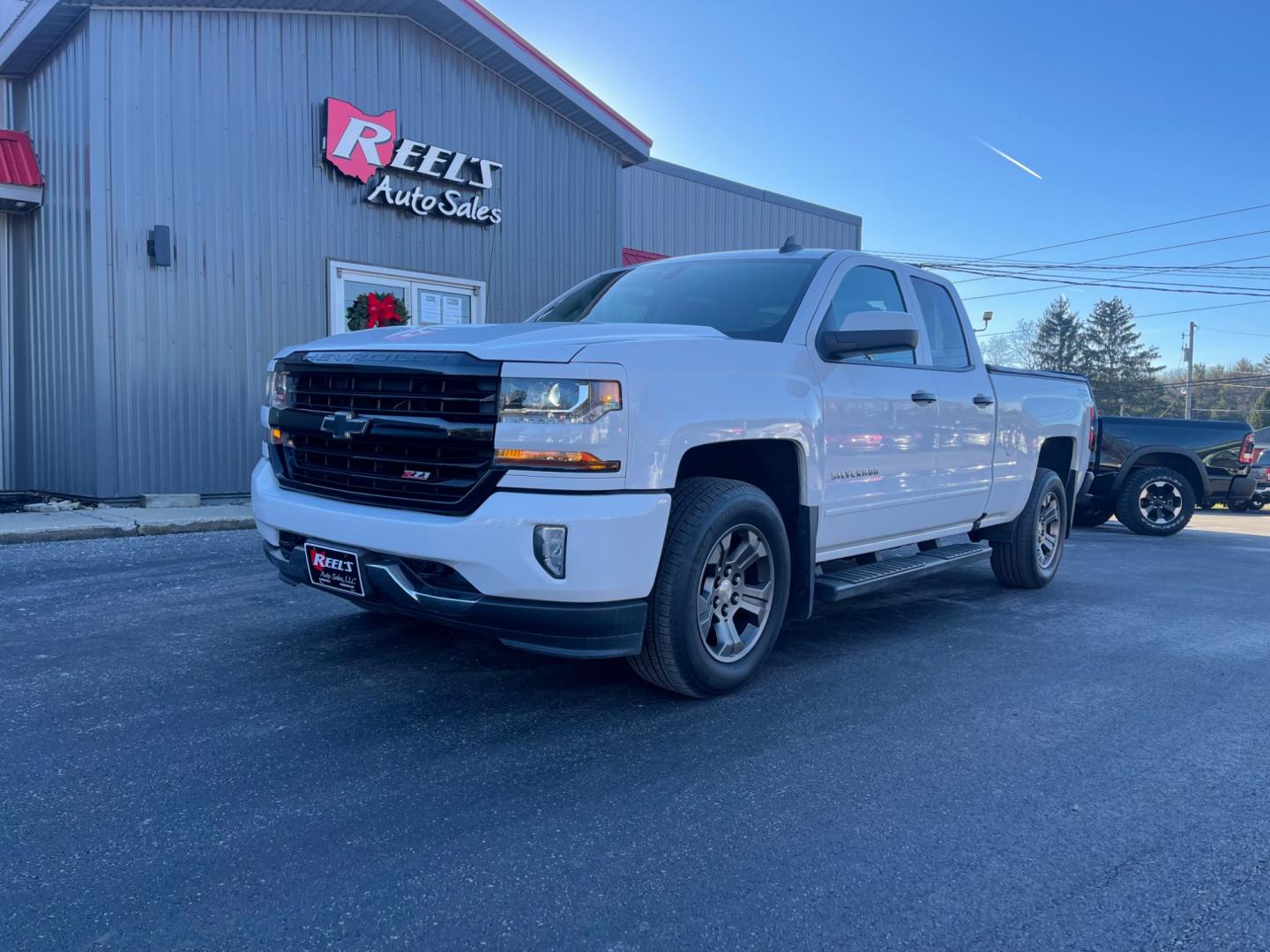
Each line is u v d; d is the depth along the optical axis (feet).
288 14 32.50
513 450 11.22
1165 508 37.81
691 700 13.33
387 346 12.49
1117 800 10.54
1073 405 23.34
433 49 36.88
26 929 7.52
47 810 9.50
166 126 29.96
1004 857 9.17
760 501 13.19
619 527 11.22
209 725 11.87
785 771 11.04
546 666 14.66
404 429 12.02
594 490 11.23
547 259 41.88
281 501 13.57
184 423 30.60
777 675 14.82
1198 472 38.14
